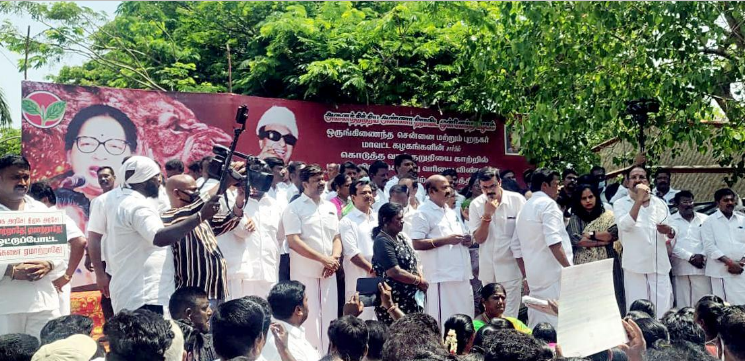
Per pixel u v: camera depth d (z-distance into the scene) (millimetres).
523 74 10070
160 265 5312
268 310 3947
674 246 8789
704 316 4805
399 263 6434
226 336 3648
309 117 10656
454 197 8750
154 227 5121
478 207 7871
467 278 7281
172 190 5582
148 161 5438
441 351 3732
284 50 11922
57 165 9195
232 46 14758
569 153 11469
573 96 10102
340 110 10859
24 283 5203
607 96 9984
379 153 11062
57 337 4059
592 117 9961
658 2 9117
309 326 6992
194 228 5441
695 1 9047
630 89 9898
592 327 3654
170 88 13430
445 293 7109
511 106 10875
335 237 7238
